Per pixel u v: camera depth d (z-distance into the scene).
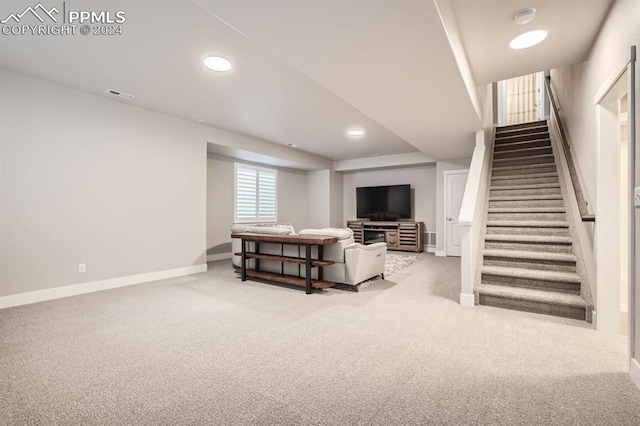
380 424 1.38
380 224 7.68
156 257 4.33
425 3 1.60
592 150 2.78
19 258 3.13
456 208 6.70
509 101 7.30
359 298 3.41
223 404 1.52
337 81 2.62
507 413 1.44
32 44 2.62
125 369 1.86
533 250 3.55
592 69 2.67
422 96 2.97
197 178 4.89
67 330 2.48
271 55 2.82
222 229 6.32
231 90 3.62
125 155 4.00
